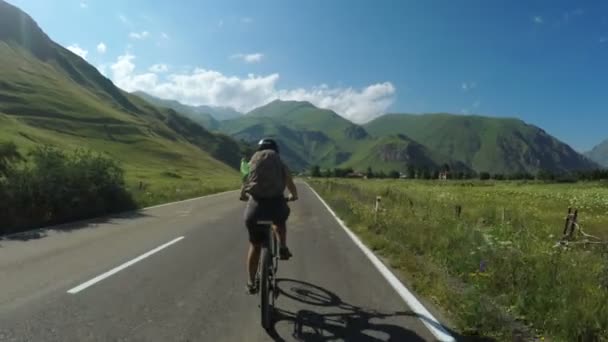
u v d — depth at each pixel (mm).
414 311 5734
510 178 163375
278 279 7340
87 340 4609
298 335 4879
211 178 101812
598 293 5871
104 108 188250
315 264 8609
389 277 7555
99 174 17406
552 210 22141
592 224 16234
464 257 8328
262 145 5719
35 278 6980
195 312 5578
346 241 11570
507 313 5641
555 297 5824
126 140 158750
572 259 7996
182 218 15867
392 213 15656
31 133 108938
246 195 5863
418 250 10062
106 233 11844
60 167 15297
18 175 13602
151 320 5250
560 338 4891
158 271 7664
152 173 87125
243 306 5852
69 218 14633
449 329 5121
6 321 5086
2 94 148625
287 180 5656
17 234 11234
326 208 22031
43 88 170250
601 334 4840
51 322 5094
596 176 119312
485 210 19250
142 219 15250
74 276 7176
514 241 9758
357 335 4902
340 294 6484
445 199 27141
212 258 8859
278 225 5609
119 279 7059
